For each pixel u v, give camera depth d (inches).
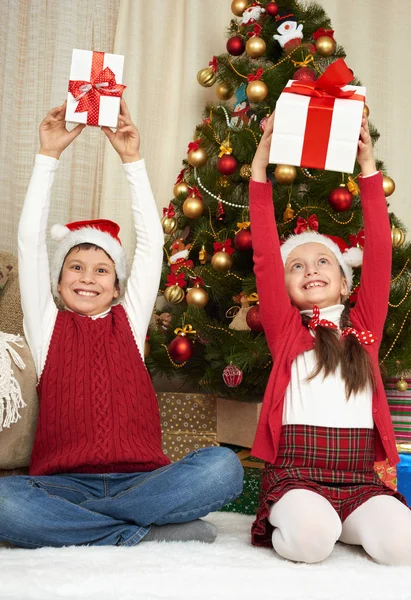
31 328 64.5
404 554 51.6
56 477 57.9
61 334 64.4
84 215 101.5
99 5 104.0
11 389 58.3
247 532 63.4
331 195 78.0
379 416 60.7
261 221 63.9
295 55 83.3
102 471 59.5
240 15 91.4
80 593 41.8
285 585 44.5
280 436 60.1
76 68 63.9
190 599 40.9
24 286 65.0
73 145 101.2
